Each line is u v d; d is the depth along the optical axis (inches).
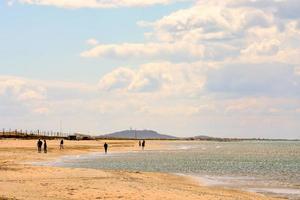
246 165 3216.0
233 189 1598.2
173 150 6161.4
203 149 7145.7
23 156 3255.4
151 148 6752.0
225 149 7485.2
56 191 1168.8
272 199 1318.9
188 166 2987.2
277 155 5172.2
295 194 1507.1
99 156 3981.3
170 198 1122.7
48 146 5502.0
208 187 1608.0
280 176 2251.5
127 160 3486.7
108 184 1347.2
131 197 1104.2
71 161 3085.6
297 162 3683.6
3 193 1095.0
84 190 1194.0
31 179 1477.6
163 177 1891.0
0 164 2166.6
